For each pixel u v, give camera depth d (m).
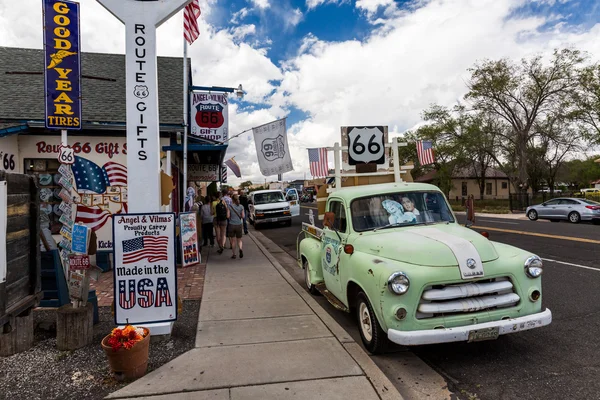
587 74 31.52
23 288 3.45
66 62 5.20
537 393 3.52
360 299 4.56
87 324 4.52
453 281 3.83
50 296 5.12
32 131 8.92
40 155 9.09
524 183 34.97
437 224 5.07
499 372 3.96
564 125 33.41
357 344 4.49
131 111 4.84
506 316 3.93
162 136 10.56
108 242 9.20
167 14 4.87
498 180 56.03
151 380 3.66
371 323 4.22
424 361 4.26
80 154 9.19
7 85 10.73
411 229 4.85
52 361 4.13
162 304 4.70
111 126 9.00
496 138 37.22
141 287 4.67
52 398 3.40
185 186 9.95
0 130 8.17
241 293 6.82
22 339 4.37
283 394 3.38
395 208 5.18
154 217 4.70
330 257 5.64
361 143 6.98
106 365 4.02
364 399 3.30
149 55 4.87
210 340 4.62
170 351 4.38
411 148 42.88
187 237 9.13
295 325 5.11
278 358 4.09
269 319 5.37
